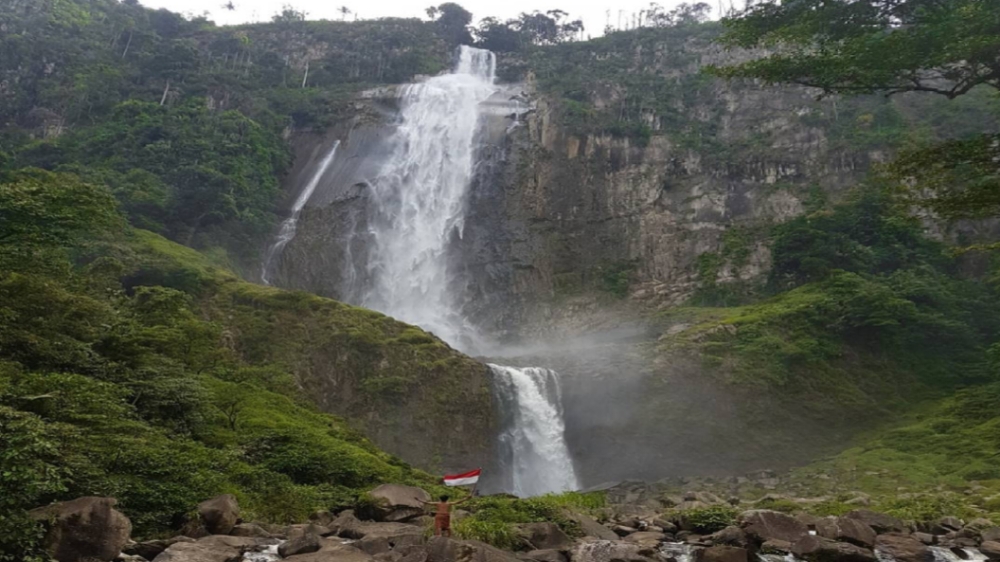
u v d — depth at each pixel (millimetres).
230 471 17234
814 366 45812
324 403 39406
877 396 45281
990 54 15383
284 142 80688
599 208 72688
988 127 65375
